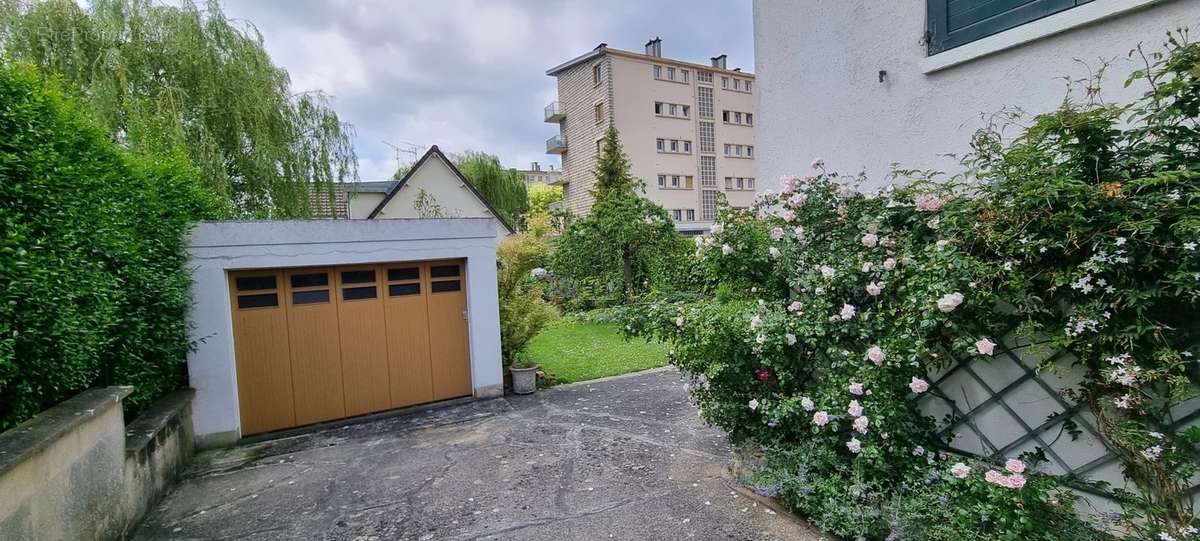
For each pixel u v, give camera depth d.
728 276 4.09
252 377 5.44
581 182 31.22
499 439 5.00
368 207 24.72
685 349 3.71
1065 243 2.39
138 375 4.07
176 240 4.71
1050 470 2.80
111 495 3.14
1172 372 2.27
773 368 3.55
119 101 8.77
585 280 12.63
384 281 6.06
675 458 4.32
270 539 3.26
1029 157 2.61
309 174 12.31
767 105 4.67
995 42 3.11
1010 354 2.88
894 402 3.04
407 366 6.19
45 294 2.66
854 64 3.93
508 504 3.62
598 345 9.66
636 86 28.91
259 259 5.29
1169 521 2.35
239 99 10.60
